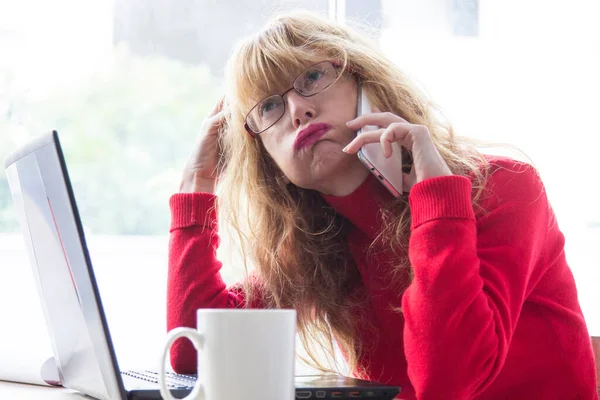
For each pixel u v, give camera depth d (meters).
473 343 1.01
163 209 2.39
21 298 2.26
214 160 1.51
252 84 1.31
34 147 1.03
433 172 1.12
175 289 1.37
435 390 1.01
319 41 1.32
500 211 1.19
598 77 2.23
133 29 2.38
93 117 2.39
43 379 1.29
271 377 0.72
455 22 2.23
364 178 1.32
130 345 2.22
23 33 2.39
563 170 2.23
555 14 2.23
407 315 1.06
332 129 1.27
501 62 2.23
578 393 1.26
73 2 2.38
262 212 1.49
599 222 2.24
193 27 2.36
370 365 1.40
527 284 1.21
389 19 2.21
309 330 1.48
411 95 1.38
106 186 2.39
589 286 2.20
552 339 1.26
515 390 1.26
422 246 1.07
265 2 2.32
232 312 0.72
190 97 2.38
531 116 2.22
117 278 2.31
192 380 1.11
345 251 1.47
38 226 1.08
